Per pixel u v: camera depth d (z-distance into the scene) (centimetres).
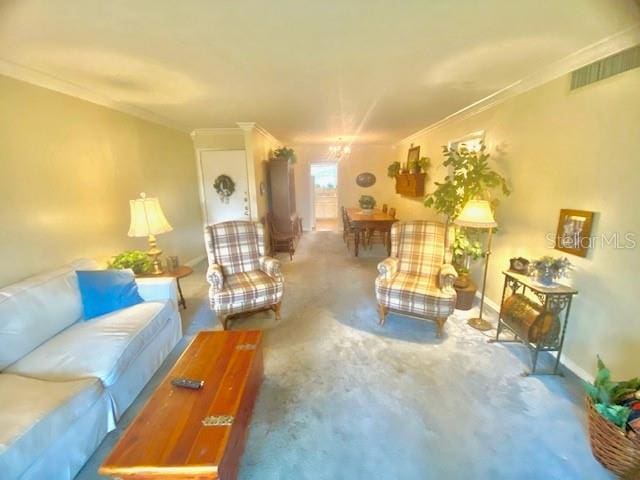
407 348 246
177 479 109
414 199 588
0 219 196
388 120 418
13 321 170
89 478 143
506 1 134
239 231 323
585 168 201
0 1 125
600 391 150
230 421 127
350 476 142
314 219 788
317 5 135
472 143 362
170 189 420
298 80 239
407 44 177
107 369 163
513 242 281
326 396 193
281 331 275
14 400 133
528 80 243
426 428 168
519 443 158
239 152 498
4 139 198
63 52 181
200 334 202
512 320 233
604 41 173
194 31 157
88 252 271
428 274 302
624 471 135
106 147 294
